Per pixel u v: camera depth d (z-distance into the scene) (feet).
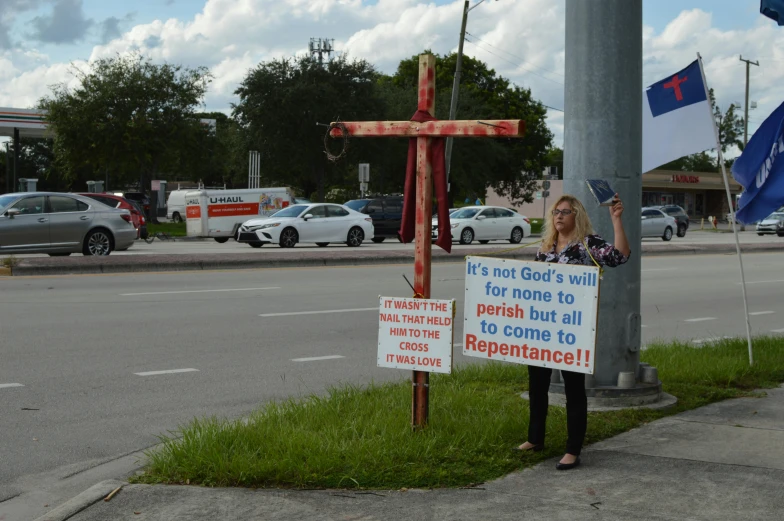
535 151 234.17
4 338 34.73
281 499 15.89
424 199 18.94
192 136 160.35
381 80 224.94
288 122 181.37
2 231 67.00
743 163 27.61
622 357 23.27
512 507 15.40
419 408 19.36
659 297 54.75
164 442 18.99
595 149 22.99
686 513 15.02
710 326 42.78
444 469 17.31
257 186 155.63
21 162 325.21
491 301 18.38
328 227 100.12
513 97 230.07
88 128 155.12
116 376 28.40
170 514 15.24
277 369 30.09
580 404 17.85
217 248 96.53
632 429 20.92
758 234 174.19
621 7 22.93
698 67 26.35
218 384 27.58
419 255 19.07
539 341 17.90
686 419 21.95
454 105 112.98
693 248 102.37
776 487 16.40
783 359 30.22
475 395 23.24
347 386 25.13
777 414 22.56
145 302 45.88
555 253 18.29
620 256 17.78
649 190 287.28
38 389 26.43
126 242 73.72
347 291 52.90
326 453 17.54
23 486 18.15
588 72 23.02
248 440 18.43
